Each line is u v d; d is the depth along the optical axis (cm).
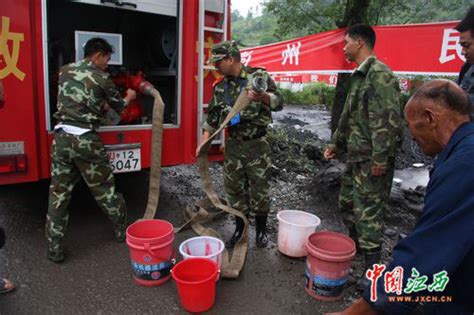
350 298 266
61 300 254
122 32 455
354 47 272
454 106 126
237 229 338
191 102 372
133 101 378
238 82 304
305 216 330
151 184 350
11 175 297
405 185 525
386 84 251
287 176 527
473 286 123
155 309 249
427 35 430
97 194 311
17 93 290
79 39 345
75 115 283
